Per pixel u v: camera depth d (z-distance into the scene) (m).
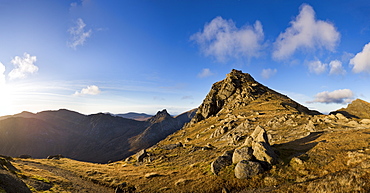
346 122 65.25
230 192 32.47
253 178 34.19
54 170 64.56
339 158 32.53
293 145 48.59
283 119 83.94
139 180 49.94
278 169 34.91
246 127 89.31
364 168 24.84
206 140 99.31
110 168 74.94
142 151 88.94
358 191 20.45
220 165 42.19
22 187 31.33
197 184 38.16
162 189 40.50
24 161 74.94
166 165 65.75
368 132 45.66
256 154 39.94
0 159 46.59
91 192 44.25
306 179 29.20
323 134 52.81
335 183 23.55
